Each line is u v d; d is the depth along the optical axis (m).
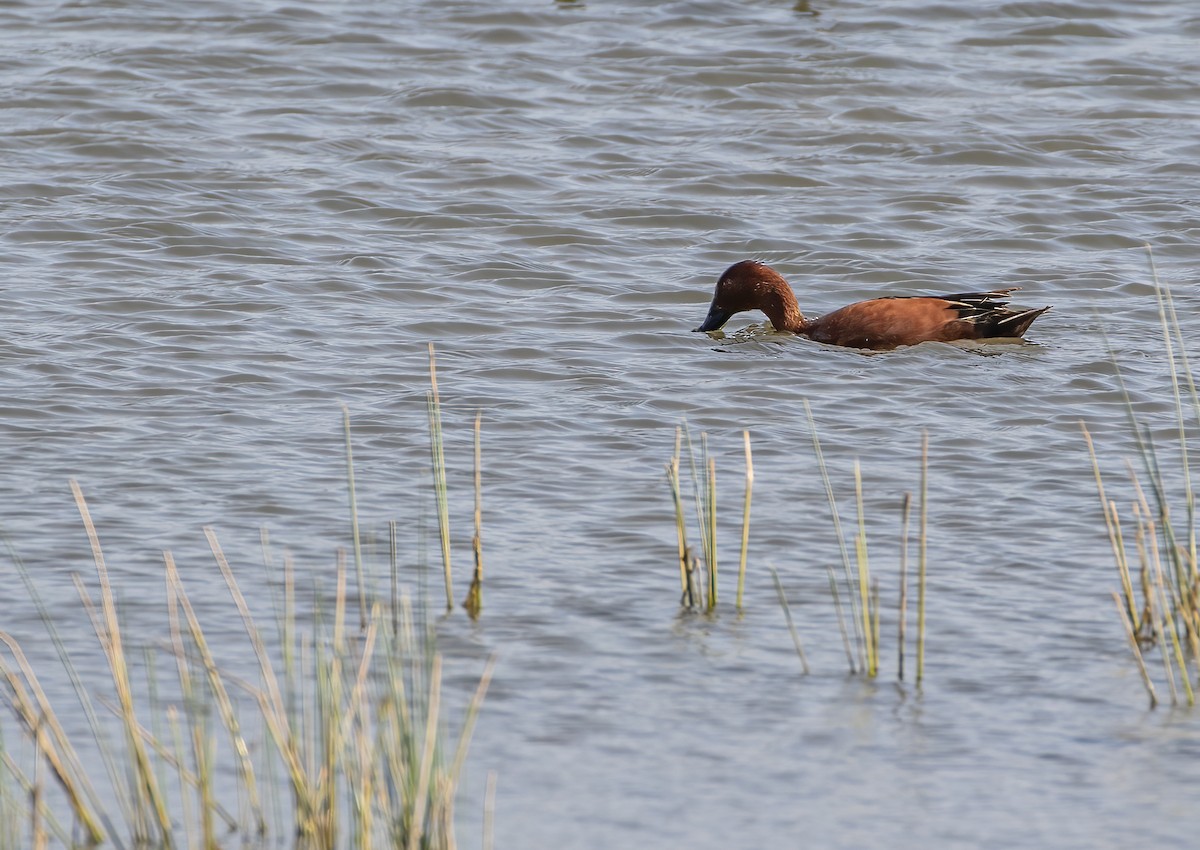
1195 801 8.77
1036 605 11.30
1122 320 19.00
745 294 18.66
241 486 13.36
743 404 15.91
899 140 27.42
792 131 27.92
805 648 10.62
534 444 14.62
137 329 17.95
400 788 8.21
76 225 22.16
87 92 28.52
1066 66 31.62
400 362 17.12
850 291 20.75
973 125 28.11
